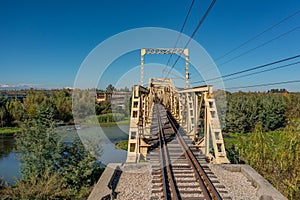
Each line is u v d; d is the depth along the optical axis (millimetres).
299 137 11992
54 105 39969
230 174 9195
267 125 45625
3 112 48156
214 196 6969
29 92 53438
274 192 7246
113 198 7246
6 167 22578
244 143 15547
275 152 12695
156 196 7172
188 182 8016
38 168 15578
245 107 44594
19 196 12273
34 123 17641
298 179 11180
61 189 14477
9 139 39062
